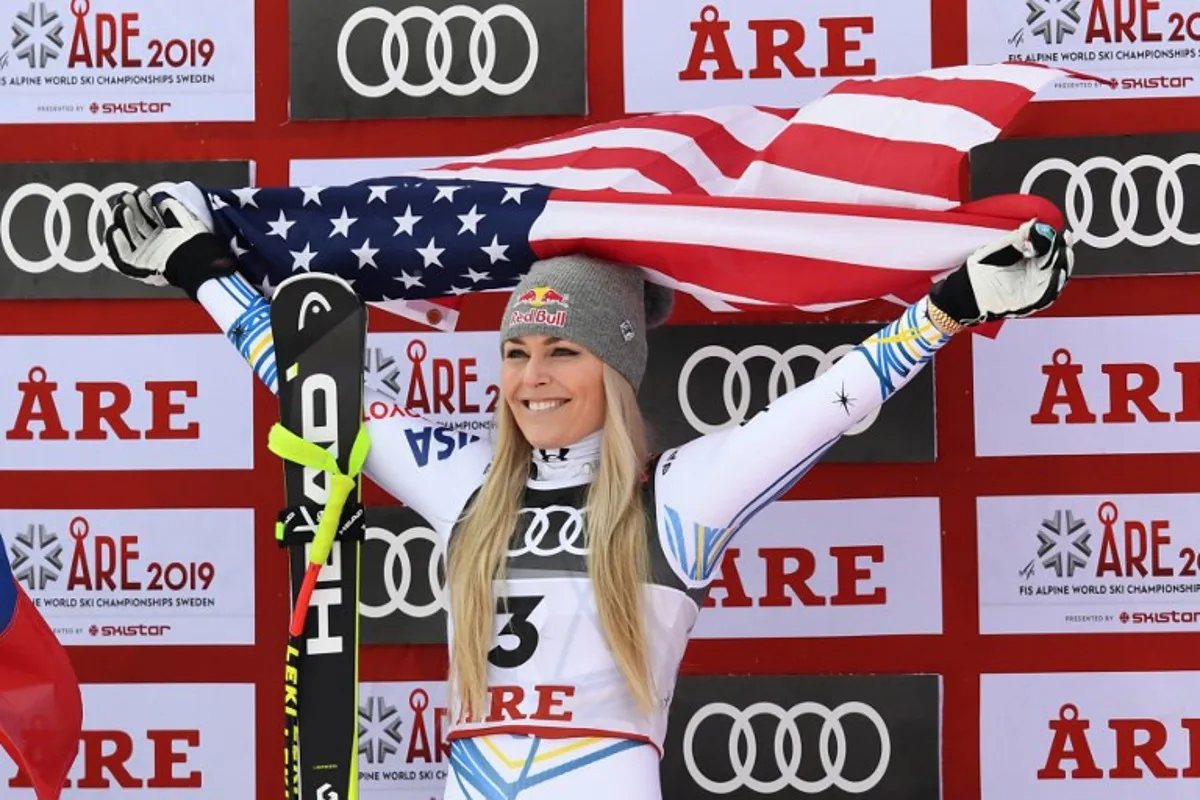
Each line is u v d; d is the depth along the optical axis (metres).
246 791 10.59
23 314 10.59
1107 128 10.25
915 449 10.30
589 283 7.82
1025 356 10.35
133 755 10.59
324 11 10.38
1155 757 10.28
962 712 10.38
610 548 7.48
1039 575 10.34
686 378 10.42
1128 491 10.30
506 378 7.86
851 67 10.31
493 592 7.58
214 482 10.59
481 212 8.52
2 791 10.67
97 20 10.52
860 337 10.34
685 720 10.45
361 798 10.55
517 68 10.36
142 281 9.58
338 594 8.09
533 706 7.36
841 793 10.38
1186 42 10.18
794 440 7.43
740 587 10.46
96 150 10.55
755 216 8.18
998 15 10.26
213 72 10.52
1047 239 7.09
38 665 8.85
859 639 10.41
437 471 8.18
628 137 9.11
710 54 10.37
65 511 10.60
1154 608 10.28
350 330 8.21
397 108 10.40
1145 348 10.28
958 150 8.47
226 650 10.59
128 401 10.59
